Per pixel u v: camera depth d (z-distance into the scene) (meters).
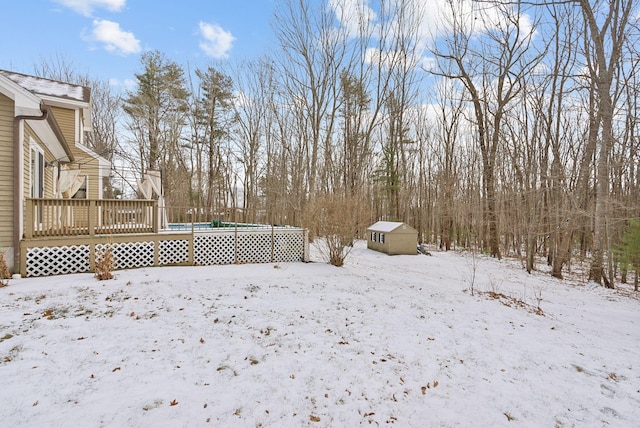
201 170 26.39
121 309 5.36
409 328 5.55
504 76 17.62
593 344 5.58
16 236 7.05
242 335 4.71
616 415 3.48
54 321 4.69
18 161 7.09
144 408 2.97
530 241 14.46
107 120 27.12
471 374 4.15
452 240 24.86
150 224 9.17
